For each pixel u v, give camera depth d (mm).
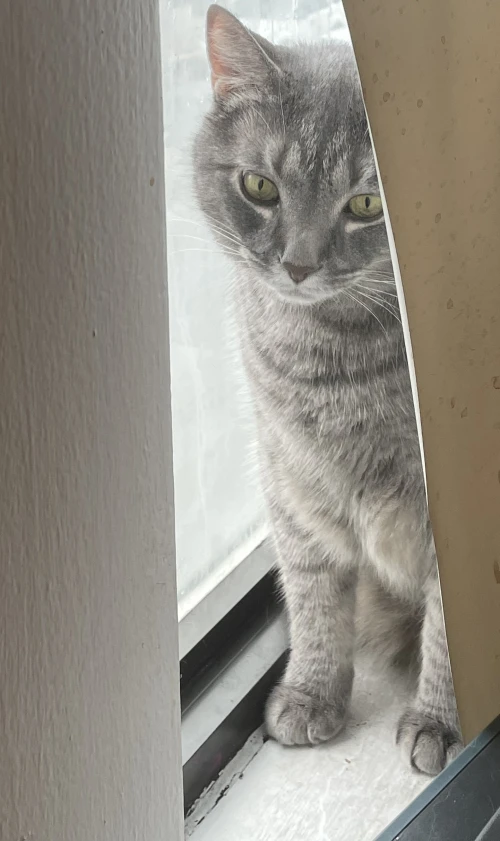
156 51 420
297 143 750
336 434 907
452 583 735
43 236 365
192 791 828
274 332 840
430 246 634
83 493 412
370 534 981
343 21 795
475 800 674
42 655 404
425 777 894
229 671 906
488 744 728
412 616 1012
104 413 418
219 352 825
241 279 804
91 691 440
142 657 477
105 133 392
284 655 956
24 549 382
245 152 747
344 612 1000
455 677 762
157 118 427
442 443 691
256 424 881
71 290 385
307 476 924
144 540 464
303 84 737
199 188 751
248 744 901
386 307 846
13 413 364
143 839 504
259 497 926
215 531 892
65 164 371
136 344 434
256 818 826
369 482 946
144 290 434
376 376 878
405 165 597
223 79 716
